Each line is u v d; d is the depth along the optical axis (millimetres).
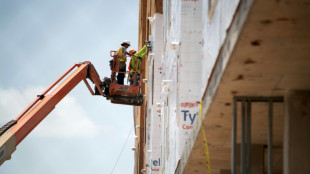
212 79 10688
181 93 18844
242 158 10430
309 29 7914
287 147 9602
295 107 9734
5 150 18406
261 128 11812
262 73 9203
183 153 15852
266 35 8117
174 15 21219
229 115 11352
